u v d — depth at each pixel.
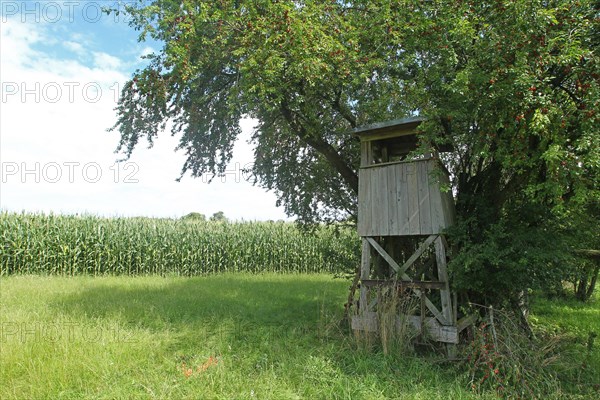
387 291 6.98
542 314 10.84
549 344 6.03
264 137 10.80
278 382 5.10
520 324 6.78
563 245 6.08
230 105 7.74
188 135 9.81
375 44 7.88
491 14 6.06
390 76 8.22
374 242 7.54
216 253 19.56
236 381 5.07
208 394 4.66
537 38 5.29
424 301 6.70
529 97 5.02
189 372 5.25
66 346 5.86
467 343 6.61
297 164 11.30
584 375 5.73
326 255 10.99
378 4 7.93
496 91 5.58
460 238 6.40
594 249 8.15
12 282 13.42
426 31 6.90
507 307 6.90
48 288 11.98
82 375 5.16
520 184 6.86
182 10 7.43
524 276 5.93
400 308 6.72
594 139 4.62
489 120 5.89
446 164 8.21
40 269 16.84
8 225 16.72
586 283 13.16
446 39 6.59
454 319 6.52
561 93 5.46
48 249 16.95
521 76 4.98
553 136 4.98
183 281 14.89
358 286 8.45
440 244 6.71
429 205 6.88
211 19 7.32
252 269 20.12
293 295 12.01
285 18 6.86
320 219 11.47
